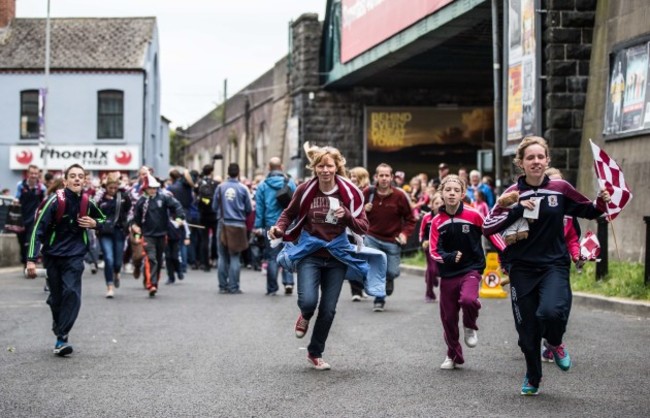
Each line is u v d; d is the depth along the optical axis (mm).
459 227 8578
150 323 12172
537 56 18875
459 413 6723
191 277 21109
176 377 8227
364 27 29750
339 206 8438
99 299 15508
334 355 9477
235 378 8180
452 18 22469
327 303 8539
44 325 11969
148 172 16062
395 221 13531
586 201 7258
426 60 30516
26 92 42125
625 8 17703
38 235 9383
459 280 8594
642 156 16812
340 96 37219
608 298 13523
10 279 19891
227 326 11844
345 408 6918
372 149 37375
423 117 37656
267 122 48156
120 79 42125
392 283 13562
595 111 18516
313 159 8461
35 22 43719
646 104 16531
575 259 8203
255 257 23531
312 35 37125
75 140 42062
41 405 7055
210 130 67812
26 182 20438
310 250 8477
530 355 7273
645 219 13625
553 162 18859
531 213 7152
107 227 15852
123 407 6980
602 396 7305
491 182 22219
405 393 7488
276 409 6891
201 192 22984
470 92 37781
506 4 20000
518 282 7281
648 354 9359
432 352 9656
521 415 6641
